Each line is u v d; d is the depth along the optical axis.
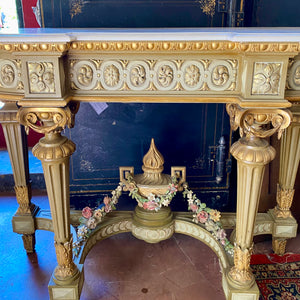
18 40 1.26
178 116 2.42
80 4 2.15
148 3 2.17
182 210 2.63
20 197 2.11
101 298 1.85
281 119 1.40
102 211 2.01
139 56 1.37
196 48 1.32
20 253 2.22
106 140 2.45
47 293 1.89
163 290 1.90
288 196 2.08
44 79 1.33
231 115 1.53
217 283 1.96
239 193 1.55
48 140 1.49
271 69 1.32
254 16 2.22
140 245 2.32
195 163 2.53
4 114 1.95
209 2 2.18
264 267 2.07
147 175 2.05
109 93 1.42
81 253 1.86
